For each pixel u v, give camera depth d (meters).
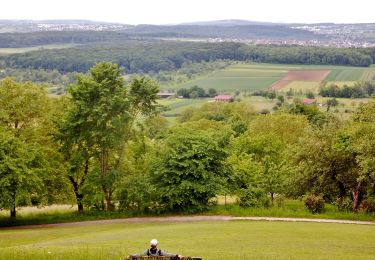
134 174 58.12
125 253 23.50
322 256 24.05
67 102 58.22
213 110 175.88
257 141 71.25
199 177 53.66
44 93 54.31
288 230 37.47
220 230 37.50
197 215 53.06
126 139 57.12
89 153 56.19
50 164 53.06
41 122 54.00
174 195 53.25
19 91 52.09
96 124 53.34
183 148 54.34
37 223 51.75
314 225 42.53
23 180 46.66
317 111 135.25
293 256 23.81
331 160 56.31
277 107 194.88
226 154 55.31
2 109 50.44
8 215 58.03
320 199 52.56
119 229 42.50
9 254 22.91
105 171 56.31
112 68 54.56
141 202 54.81
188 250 25.88
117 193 56.84
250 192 55.53
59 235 39.06
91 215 54.94
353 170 54.88
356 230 38.00
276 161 69.31
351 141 53.94
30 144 50.22
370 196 55.28
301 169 57.12
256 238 32.03
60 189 54.31
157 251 18.25
